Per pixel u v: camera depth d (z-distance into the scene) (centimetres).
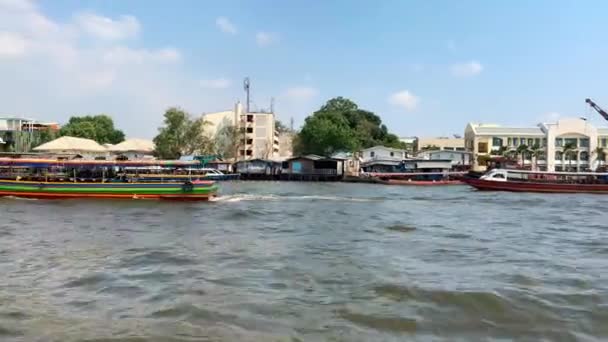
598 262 1424
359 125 9912
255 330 838
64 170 3297
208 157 5494
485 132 8238
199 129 7488
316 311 941
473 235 1950
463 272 1267
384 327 866
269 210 2802
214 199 3438
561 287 1123
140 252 1494
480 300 1009
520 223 2364
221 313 921
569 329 867
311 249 1592
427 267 1329
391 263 1378
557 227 2223
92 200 3109
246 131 8719
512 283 1154
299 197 3766
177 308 945
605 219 2550
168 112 7388
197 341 786
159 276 1196
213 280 1164
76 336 802
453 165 7688
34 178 3212
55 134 8212
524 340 820
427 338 821
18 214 2428
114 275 1202
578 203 3550
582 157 7919
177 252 1501
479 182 4975
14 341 778
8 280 1149
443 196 4150
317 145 8169
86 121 8719
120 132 9838
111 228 2009
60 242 1659
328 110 9850
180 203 3094
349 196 4003
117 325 855
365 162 7619
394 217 2570
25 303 976
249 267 1307
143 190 3203
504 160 7250
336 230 2050
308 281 1162
